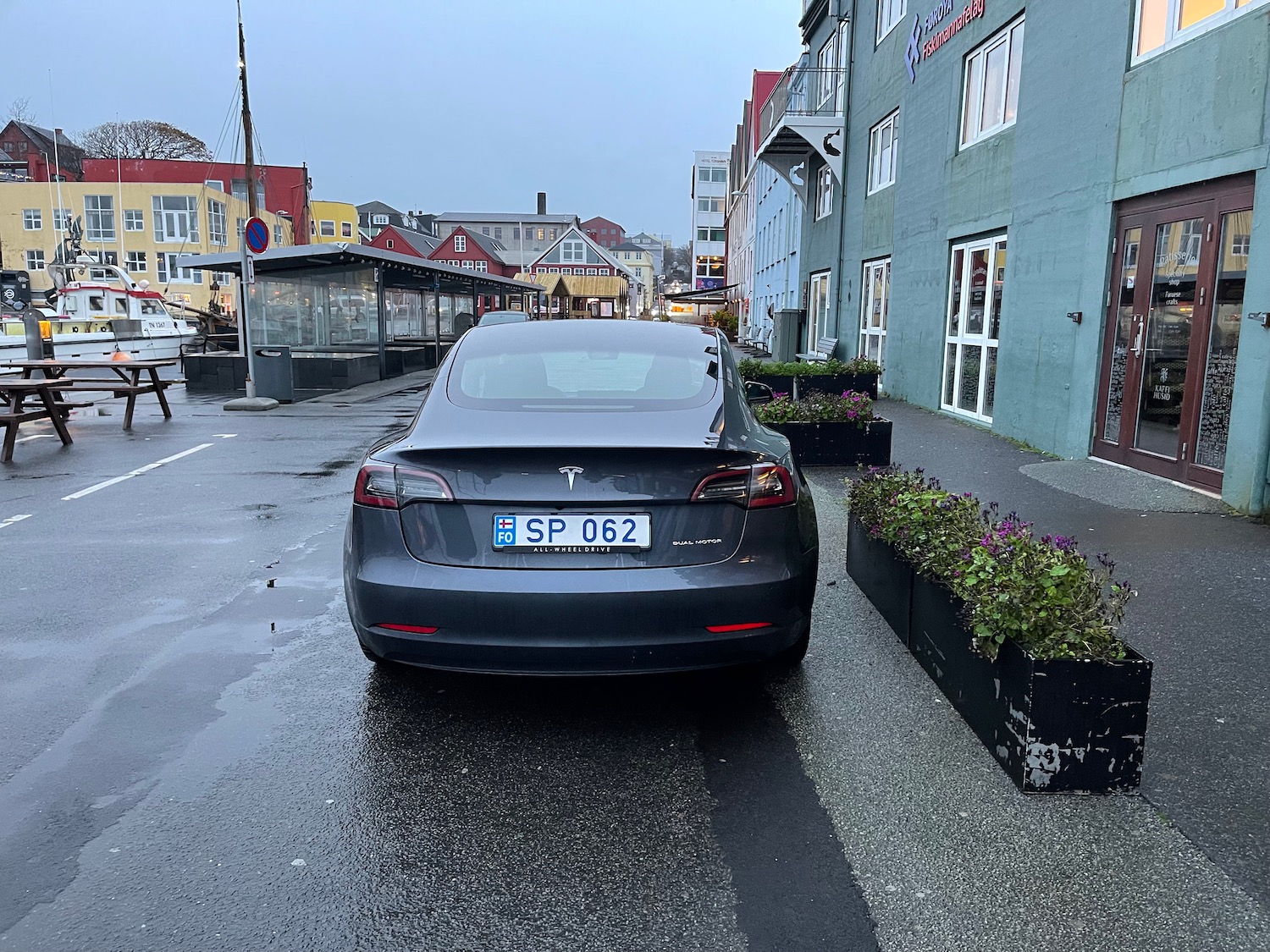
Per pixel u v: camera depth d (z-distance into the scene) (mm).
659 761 3150
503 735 3357
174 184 60031
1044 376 9383
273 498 7781
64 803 2861
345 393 18953
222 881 2461
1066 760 2865
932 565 3803
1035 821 2730
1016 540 3385
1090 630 2877
